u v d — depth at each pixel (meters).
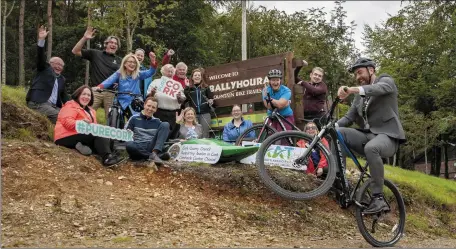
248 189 7.36
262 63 9.64
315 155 7.86
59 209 5.52
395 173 12.80
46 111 8.45
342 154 6.23
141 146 7.37
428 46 30.11
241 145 7.97
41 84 8.49
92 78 9.02
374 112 6.08
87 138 7.15
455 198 12.12
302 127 9.02
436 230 9.12
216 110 10.33
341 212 7.88
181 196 6.68
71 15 30.25
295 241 6.00
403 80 30.16
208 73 10.34
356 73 6.37
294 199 5.91
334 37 26.52
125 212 5.78
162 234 5.38
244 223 6.44
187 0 28.72
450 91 26.83
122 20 18.02
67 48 27.53
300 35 29.06
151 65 8.78
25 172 6.17
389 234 7.00
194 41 28.92
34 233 4.94
